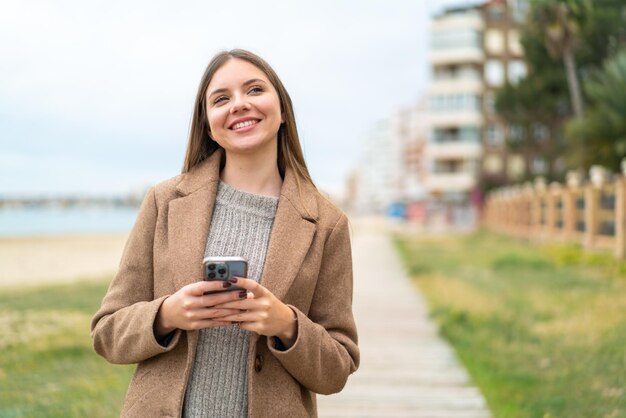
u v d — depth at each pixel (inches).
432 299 403.9
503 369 223.9
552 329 284.5
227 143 74.7
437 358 252.8
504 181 1939.0
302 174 79.4
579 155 713.6
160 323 66.0
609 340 249.9
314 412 75.3
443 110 2208.4
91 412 181.0
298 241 72.2
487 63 2222.0
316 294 74.2
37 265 769.6
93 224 2763.3
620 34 984.9
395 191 5438.0
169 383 68.9
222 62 76.1
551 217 824.3
